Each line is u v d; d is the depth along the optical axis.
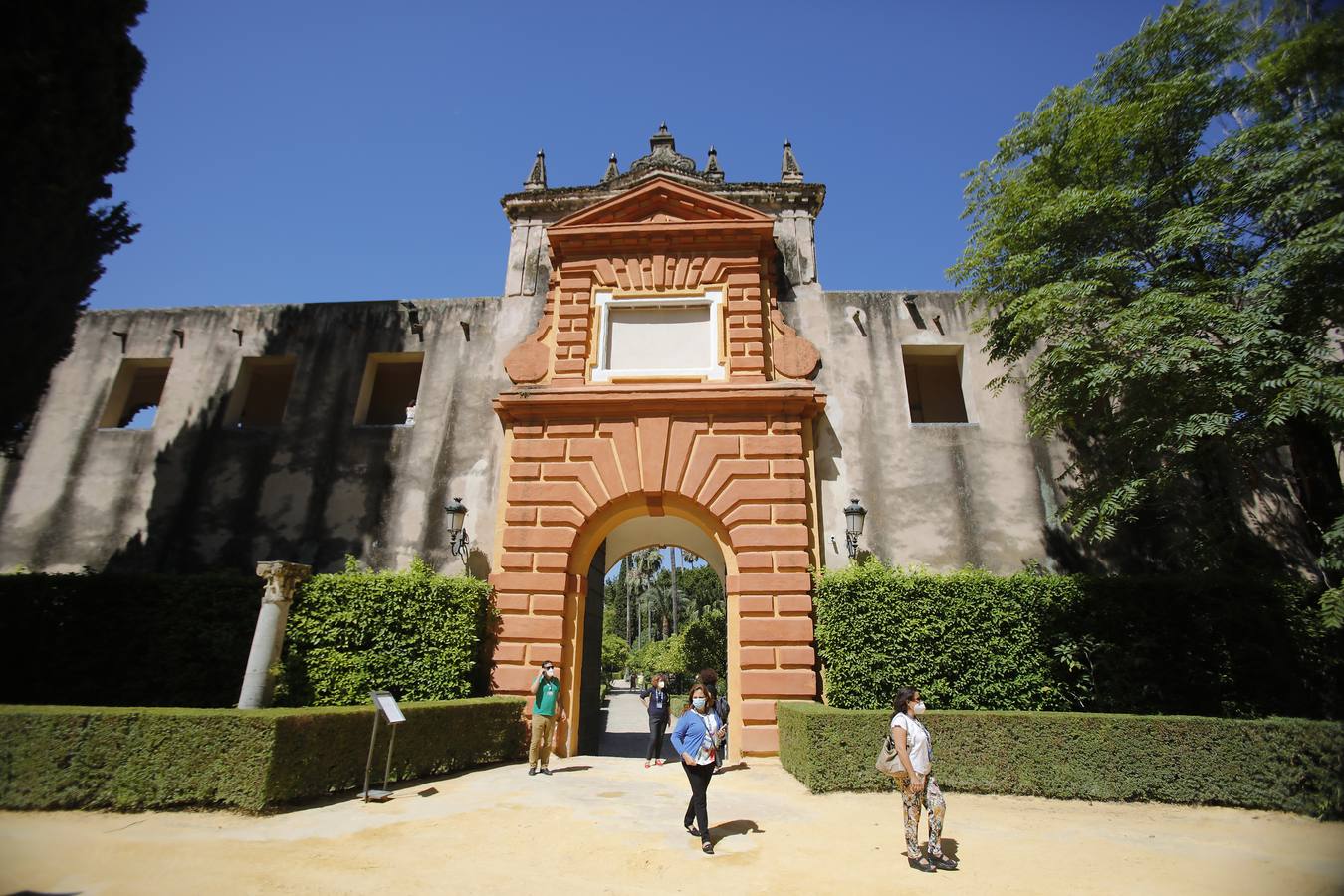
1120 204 11.14
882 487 14.67
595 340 15.38
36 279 11.31
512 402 14.45
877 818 8.38
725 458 14.00
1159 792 9.34
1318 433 10.83
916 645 12.00
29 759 8.03
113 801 7.90
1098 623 11.96
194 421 16.47
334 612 12.53
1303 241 8.66
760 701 12.38
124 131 12.46
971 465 14.87
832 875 6.41
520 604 13.40
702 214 16.08
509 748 12.12
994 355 13.72
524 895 5.84
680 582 70.19
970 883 6.25
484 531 14.77
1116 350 10.69
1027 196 12.55
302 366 16.81
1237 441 9.64
